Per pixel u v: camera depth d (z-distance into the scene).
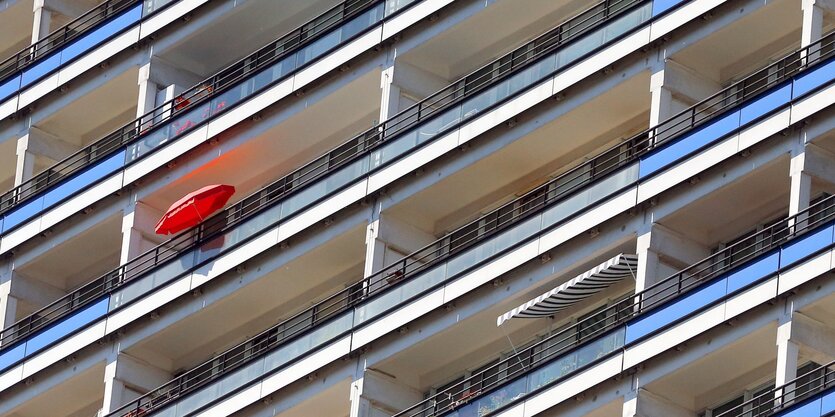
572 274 68.19
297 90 74.00
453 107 71.06
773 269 64.56
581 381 66.25
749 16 67.31
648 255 66.75
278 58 74.69
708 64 68.62
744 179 66.12
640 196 67.12
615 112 69.38
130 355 75.25
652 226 66.94
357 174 72.00
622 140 70.06
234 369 72.25
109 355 75.31
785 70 67.69
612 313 68.81
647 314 65.94
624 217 67.38
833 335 64.38
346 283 73.38
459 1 72.06
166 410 73.25
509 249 68.81
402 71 72.81
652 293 66.44
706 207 66.88
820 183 65.69
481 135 70.38
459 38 72.50
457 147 70.62
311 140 74.75
